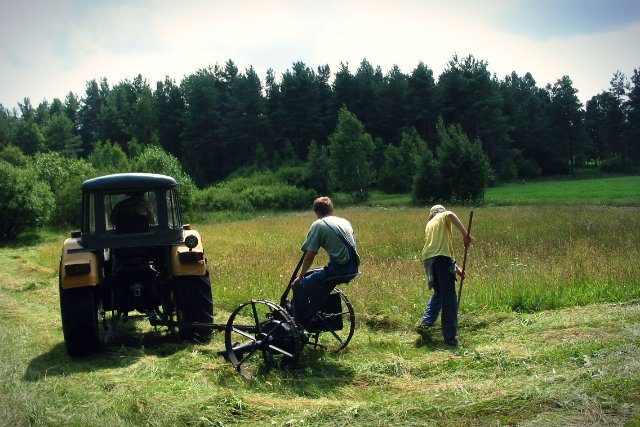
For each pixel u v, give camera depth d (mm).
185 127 85875
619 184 54375
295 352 5742
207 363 6031
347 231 5961
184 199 39781
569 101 79312
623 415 4082
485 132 72625
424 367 5590
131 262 7359
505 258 12133
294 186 53188
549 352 5574
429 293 8672
